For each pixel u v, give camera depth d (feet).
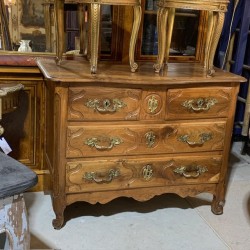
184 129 6.55
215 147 6.83
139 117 6.24
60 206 6.36
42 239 6.24
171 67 7.23
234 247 6.36
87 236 6.40
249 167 9.38
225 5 6.29
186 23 7.88
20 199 3.77
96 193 6.45
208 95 6.51
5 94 6.30
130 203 7.49
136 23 6.29
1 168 3.96
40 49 7.20
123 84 6.00
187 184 6.89
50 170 6.90
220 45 9.53
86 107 5.96
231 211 7.42
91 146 6.14
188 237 6.55
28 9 7.02
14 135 7.38
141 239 6.42
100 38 7.28
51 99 6.49
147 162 6.51
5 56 6.91
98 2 5.73
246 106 9.57
